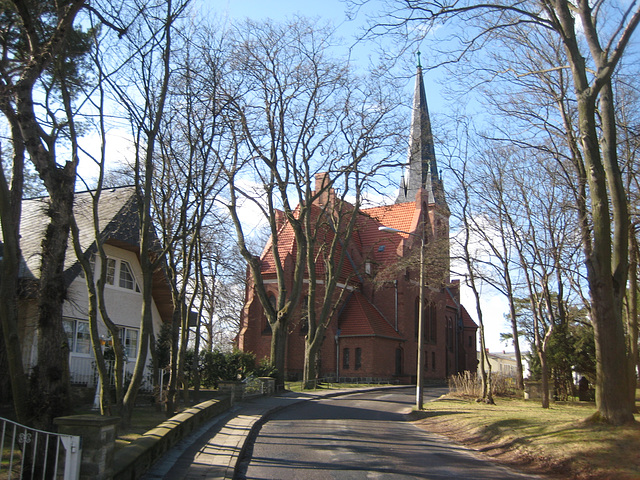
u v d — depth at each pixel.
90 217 22.77
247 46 27.12
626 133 19.52
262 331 45.34
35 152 10.59
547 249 26.94
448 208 28.56
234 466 10.09
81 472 6.88
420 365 23.44
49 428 9.27
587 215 19.28
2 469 8.67
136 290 25.31
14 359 9.30
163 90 13.54
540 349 25.94
